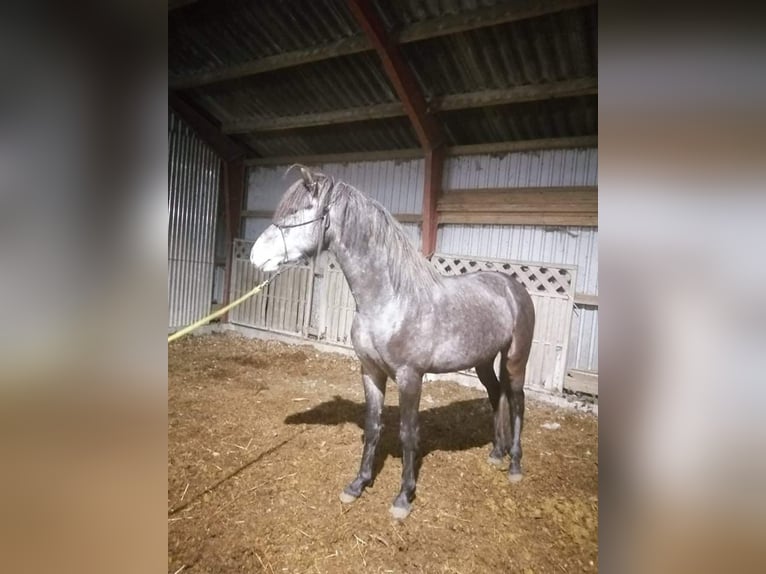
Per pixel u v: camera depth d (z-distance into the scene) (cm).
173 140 525
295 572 163
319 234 183
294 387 381
